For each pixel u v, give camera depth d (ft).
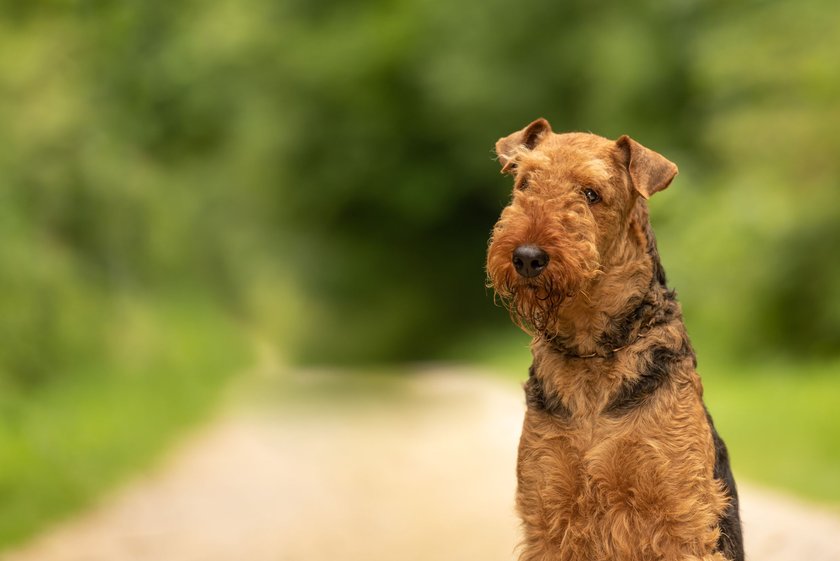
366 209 111.45
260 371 63.46
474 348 91.71
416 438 39.93
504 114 93.66
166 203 68.03
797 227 53.36
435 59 96.68
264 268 93.97
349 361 98.94
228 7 101.81
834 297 52.47
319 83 103.96
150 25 88.28
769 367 52.60
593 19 88.58
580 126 89.51
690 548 15.06
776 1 58.13
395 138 106.22
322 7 106.93
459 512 28.50
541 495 15.75
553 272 15.29
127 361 47.24
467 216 111.55
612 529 15.31
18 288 41.09
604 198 15.96
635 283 15.93
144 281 60.18
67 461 31.73
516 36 92.27
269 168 104.88
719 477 15.92
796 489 30.14
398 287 110.11
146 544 25.35
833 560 22.62
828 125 52.06
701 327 57.57
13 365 39.09
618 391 15.47
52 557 24.16
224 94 99.91
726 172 63.52
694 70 71.92
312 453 37.06
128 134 65.72
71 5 54.65
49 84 50.47
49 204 49.93
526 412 16.37
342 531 26.53
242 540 25.75
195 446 38.27
